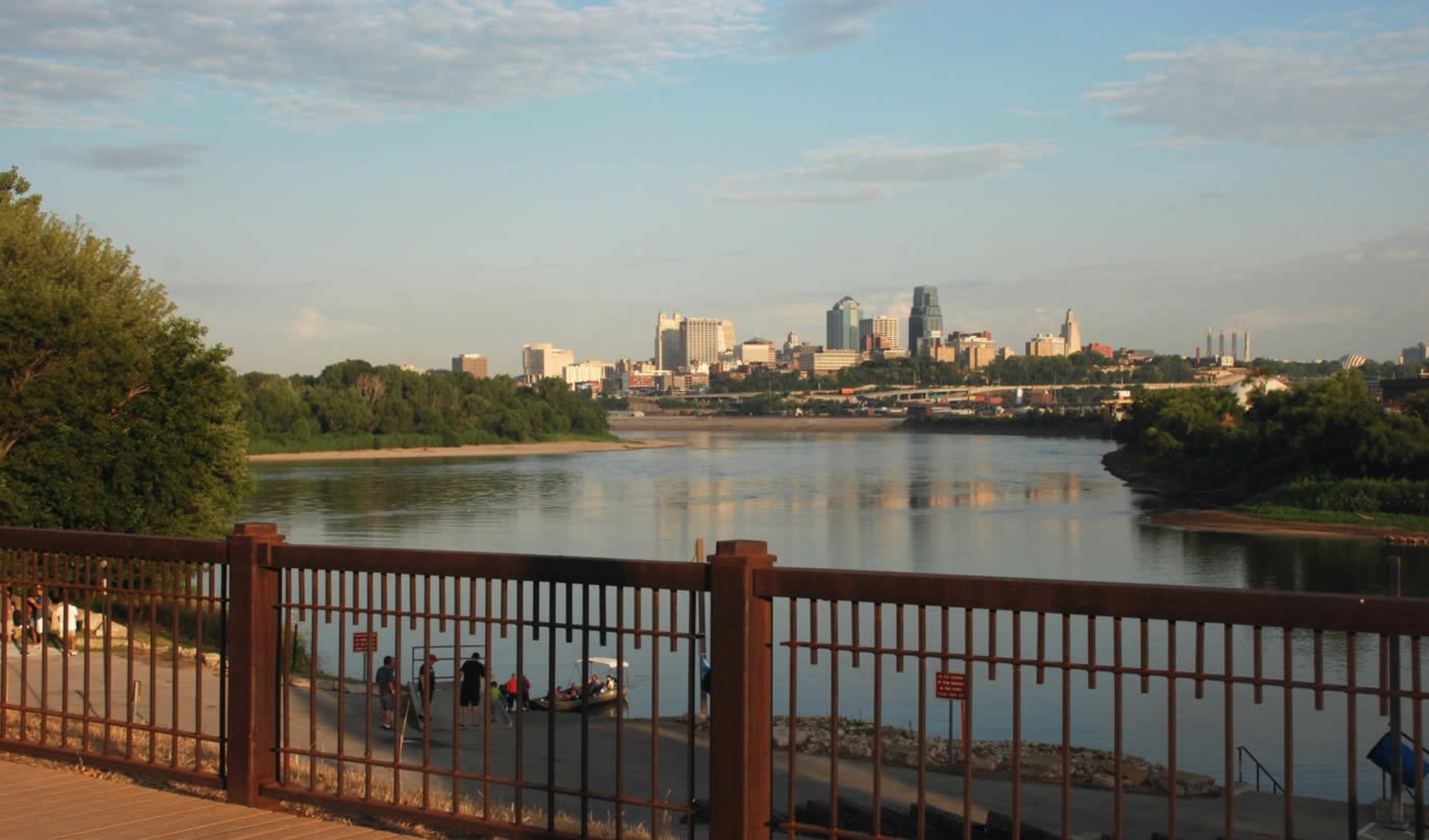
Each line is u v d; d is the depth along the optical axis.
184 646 18.69
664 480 101.56
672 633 5.34
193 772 6.66
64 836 5.87
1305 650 28.88
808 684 25.06
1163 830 12.37
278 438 136.25
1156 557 53.38
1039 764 15.22
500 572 5.75
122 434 26.55
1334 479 72.25
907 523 67.12
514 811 8.01
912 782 14.02
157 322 30.98
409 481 98.56
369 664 6.16
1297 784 18.48
